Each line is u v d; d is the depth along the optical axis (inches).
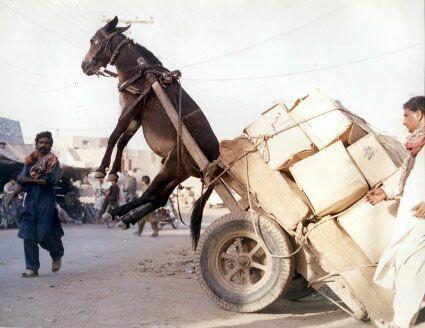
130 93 255.8
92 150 2224.4
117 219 263.4
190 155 244.7
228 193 232.1
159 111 250.8
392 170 200.5
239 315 216.8
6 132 1066.7
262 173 217.3
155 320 205.6
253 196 220.1
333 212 205.5
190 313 218.1
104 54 265.9
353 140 210.7
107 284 277.0
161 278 298.5
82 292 255.0
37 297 242.7
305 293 245.0
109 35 264.5
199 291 261.9
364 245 196.5
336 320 211.0
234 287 222.5
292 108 221.8
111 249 465.4
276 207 213.0
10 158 835.4
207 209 1430.9
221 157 225.3
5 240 540.7
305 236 207.3
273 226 213.6
